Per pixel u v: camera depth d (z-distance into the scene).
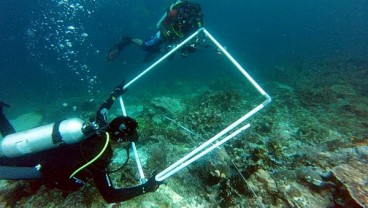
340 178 3.05
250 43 36.56
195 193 3.38
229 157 3.95
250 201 3.18
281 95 9.38
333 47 22.45
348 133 5.84
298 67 14.77
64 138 2.24
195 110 6.66
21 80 25.61
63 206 2.87
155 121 6.01
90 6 30.33
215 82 13.68
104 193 2.21
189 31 5.22
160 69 21.44
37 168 2.33
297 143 5.25
